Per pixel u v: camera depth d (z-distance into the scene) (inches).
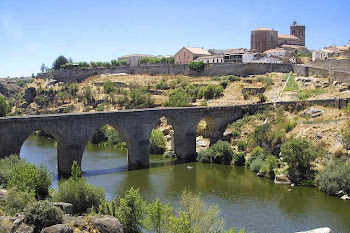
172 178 2979.8
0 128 2691.9
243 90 4783.5
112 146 4498.0
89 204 2016.5
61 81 7121.1
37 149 4254.4
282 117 3641.7
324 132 3090.6
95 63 7593.5
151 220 1694.1
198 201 1857.8
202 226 1640.0
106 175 3036.4
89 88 5974.4
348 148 2812.5
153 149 4020.7
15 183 2070.6
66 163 3009.4
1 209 1726.1
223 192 2628.0
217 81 5349.4
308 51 7849.4
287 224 2065.7
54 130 2925.7
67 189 2011.6
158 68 6417.3
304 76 4795.8
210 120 3949.3
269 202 2416.3
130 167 3329.2
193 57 7426.2
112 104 5418.3
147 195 2519.7
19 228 1514.5
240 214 2210.9
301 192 2625.5
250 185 2802.7
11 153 2741.1
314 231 1357.0
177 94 5012.3
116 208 1897.1
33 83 7411.4
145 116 3388.3
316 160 2903.5
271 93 4601.4
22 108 6574.8
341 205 2361.0
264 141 3425.2
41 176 2180.1
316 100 3607.3
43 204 1621.6
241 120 3900.1
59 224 1545.3
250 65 5472.4
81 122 3041.3
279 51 7303.2
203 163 3523.6
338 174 2573.8
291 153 2847.0
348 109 3277.6
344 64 4591.5
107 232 1640.0
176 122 3681.1
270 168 3011.8
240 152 3484.3
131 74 6658.5
